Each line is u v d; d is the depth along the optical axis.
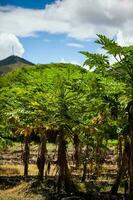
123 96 21.27
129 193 22.80
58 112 27.91
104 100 21.84
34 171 46.69
